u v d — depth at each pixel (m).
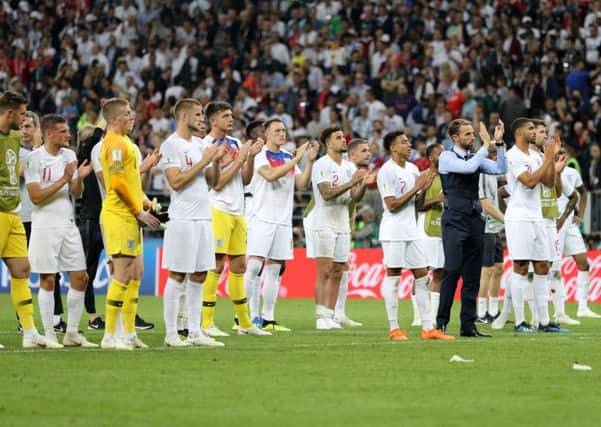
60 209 30.56
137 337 31.72
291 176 38.25
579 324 41.03
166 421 18.62
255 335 35.06
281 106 70.06
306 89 72.12
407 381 23.16
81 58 81.56
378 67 73.00
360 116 68.00
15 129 29.09
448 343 31.44
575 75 67.81
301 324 41.44
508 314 38.75
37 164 30.19
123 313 29.70
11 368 24.64
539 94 67.25
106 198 29.09
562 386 22.69
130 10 83.25
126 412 19.41
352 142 40.03
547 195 37.56
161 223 29.92
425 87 70.06
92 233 37.88
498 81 67.56
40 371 24.20
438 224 39.94
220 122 34.06
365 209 60.84
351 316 46.00
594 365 26.06
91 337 34.53
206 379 23.19
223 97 73.50
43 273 30.45
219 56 77.75
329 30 77.56
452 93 69.81
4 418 18.81
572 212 45.28
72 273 30.73
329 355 27.66
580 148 62.66
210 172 31.70
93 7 85.75
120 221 28.86
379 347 30.02
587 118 65.56
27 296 29.88
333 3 78.56
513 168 35.72
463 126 33.72
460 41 72.94
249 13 79.25
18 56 82.69
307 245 39.81
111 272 30.19
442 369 25.03
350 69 73.56
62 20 85.25
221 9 82.56
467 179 33.72
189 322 30.97
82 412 19.38
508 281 38.66
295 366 25.36
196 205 30.30
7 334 35.47
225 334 34.59
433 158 39.91
